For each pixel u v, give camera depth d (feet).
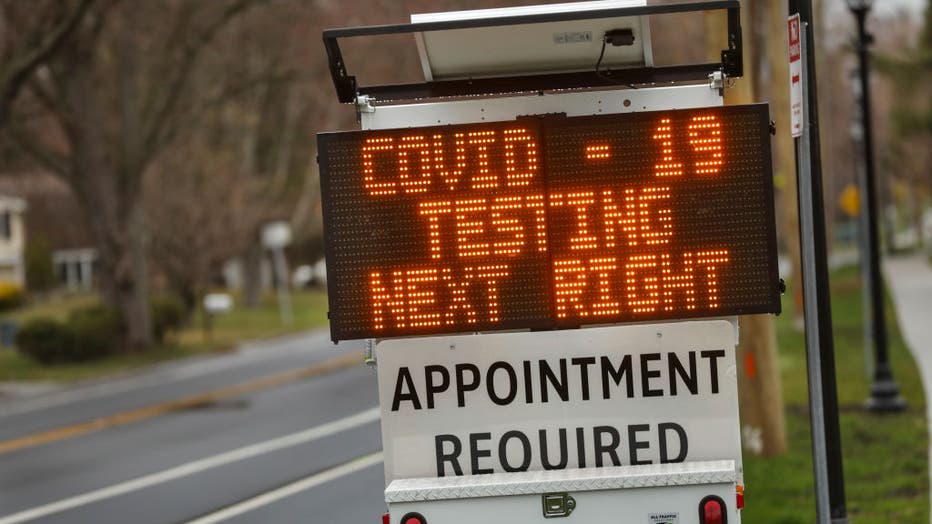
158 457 150.00
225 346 342.44
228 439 160.76
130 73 337.11
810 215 60.95
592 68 60.34
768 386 123.75
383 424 57.21
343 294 57.11
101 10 305.53
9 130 327.26
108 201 335.26
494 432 56.80
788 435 136.46
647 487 54.85
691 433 56.29
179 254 412.57
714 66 59.31
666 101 57.88
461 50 57.77
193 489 126.00
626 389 56.44
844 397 164.45
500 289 56.90
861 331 263.29
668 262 56.49
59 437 177.47
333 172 57.00
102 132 335.67
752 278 56.29
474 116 58.08
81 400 236.84
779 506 101.81
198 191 417.69
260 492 121.60
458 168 56.90
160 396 225.56
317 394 204.54
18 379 288.51
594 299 56.70
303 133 571.28
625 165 56.59
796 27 62.69
